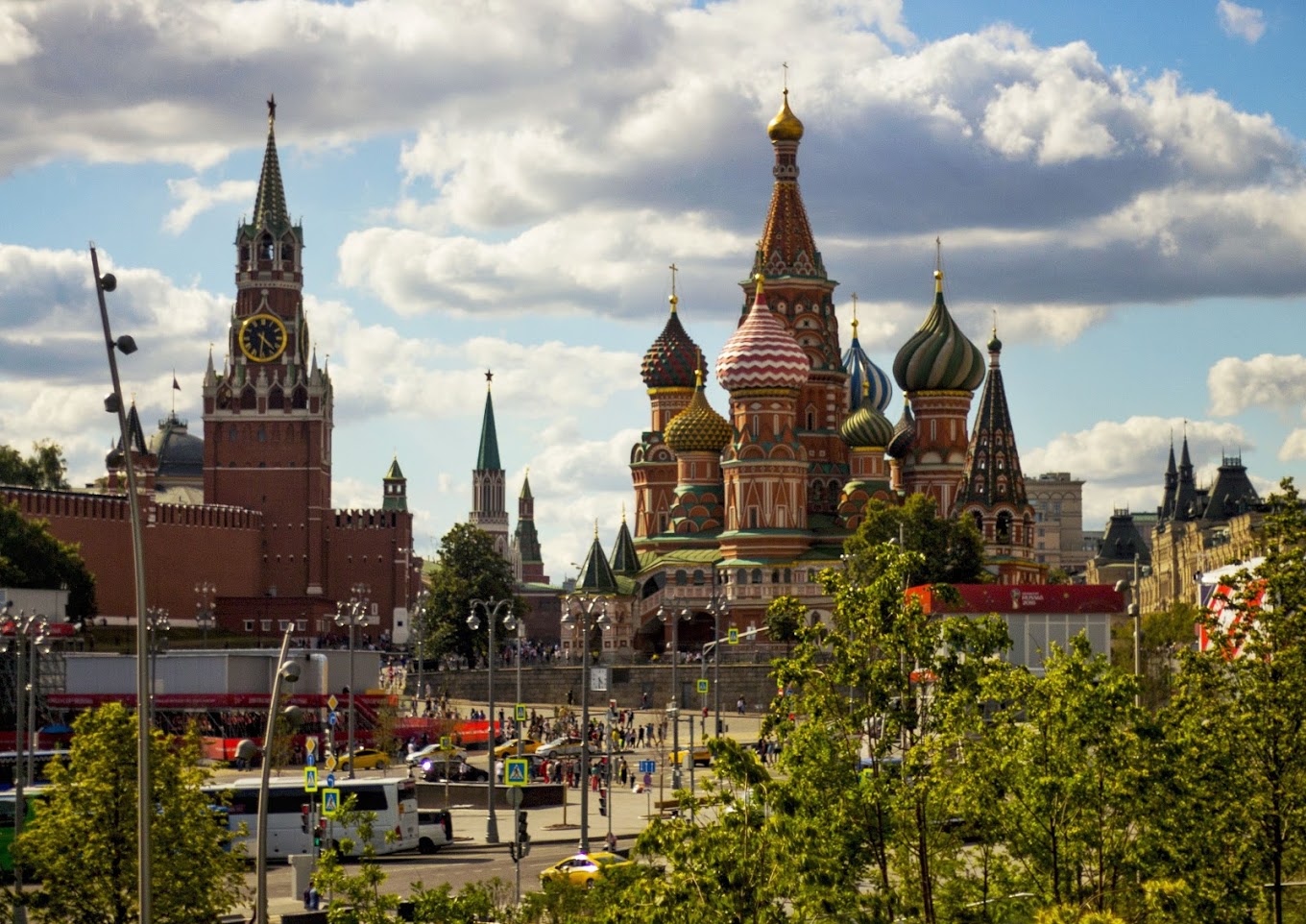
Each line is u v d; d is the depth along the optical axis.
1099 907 67.19
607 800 129.00
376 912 67.69
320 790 110.88
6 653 169.00
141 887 62.47
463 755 159.88
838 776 67.19
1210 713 70.50
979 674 69.00
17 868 85.62
